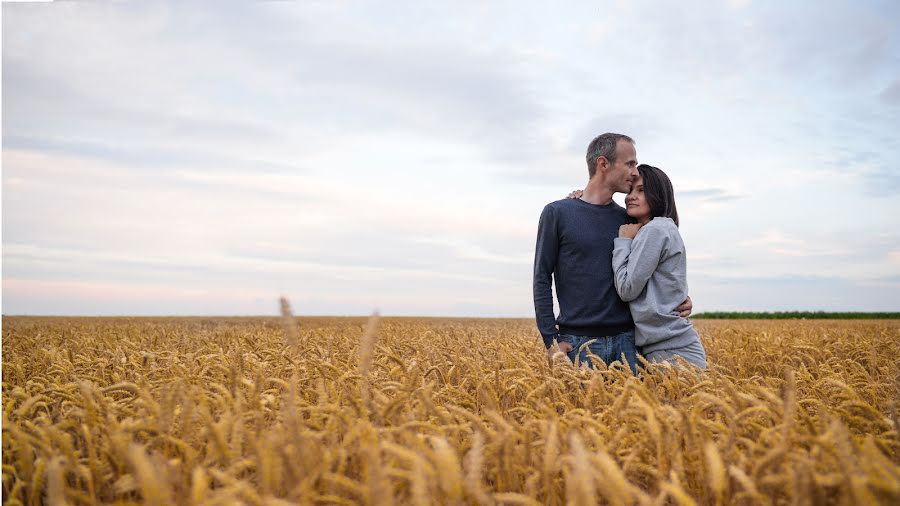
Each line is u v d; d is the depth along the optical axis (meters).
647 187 5.29
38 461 2.12
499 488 2.06
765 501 1.76
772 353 5.96
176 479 1.77
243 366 3.61
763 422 2.66
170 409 2.36
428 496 1.63
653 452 2.22
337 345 5.78
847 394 2.76
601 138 5.58
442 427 2.26
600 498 2.10
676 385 3.24
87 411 2.41
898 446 2.38
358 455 2.06
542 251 5.62
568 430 2.32
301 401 2.76
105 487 2.17
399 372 3.67
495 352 5.07
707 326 17.75
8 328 12.75
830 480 1.69
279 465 1.85
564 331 5.61
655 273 5.14
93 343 7.11
